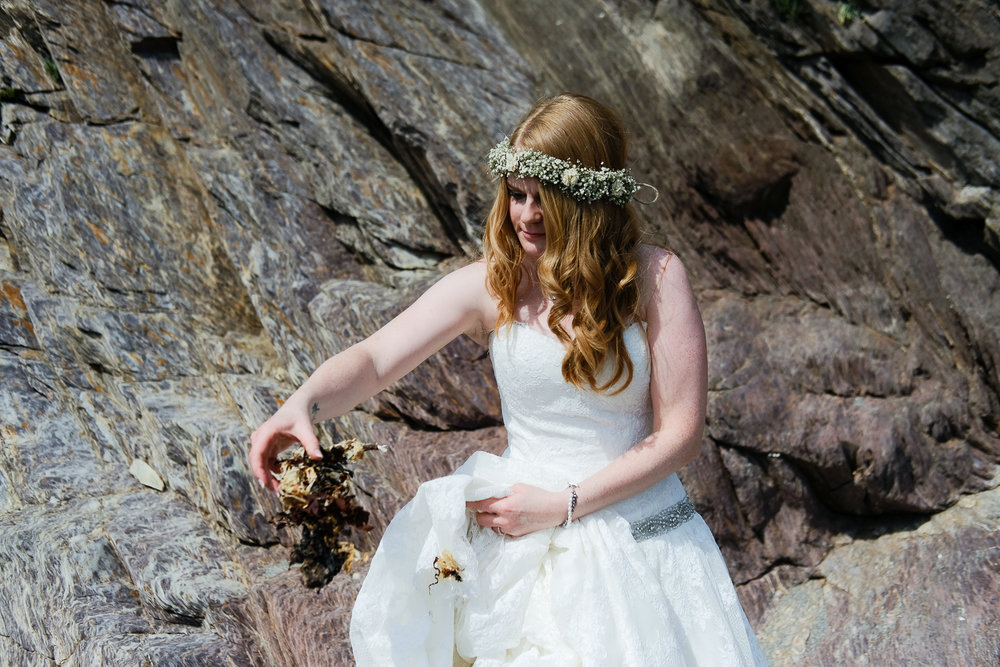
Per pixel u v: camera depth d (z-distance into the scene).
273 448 1.82
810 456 3.45
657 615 1.86
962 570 3.16
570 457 2.00
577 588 1.85
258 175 3.98
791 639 3.23
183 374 3.91
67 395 4.02
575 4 4.14
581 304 1.90
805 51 3.65
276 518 1.78
